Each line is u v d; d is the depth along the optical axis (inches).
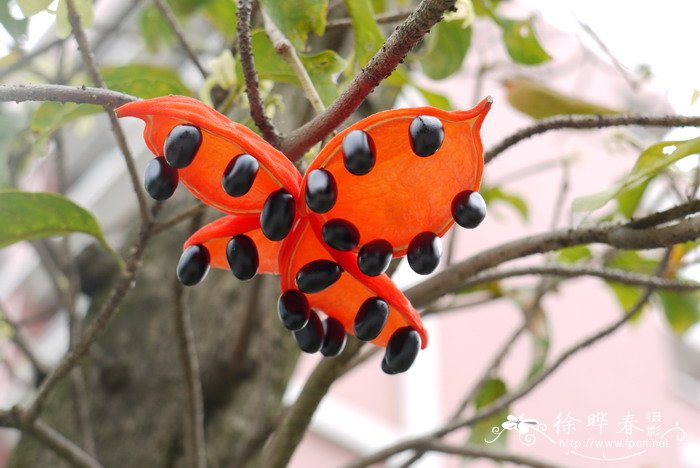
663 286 29.6
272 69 28.0
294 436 30.1
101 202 70.6
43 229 29.7
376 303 24.5
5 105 44.9
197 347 38.1
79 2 27.2
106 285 43.0
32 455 36.9
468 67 51.6
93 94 24.6
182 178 24.3
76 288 34.5
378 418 79.6
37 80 38.2
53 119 30.0
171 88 28.7
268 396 37.9
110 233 61.9
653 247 26.6
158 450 36.5
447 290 29.3
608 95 76.0
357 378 80.5
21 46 34.6
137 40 60.3
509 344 35.7
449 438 79.6
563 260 40.7
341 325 25.6
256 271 24.5
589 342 31.5
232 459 36.9
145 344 38.4
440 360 85.3
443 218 24.4
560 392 90.2
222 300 39.3
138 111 23.4
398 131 23.6
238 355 37.3
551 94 36.8
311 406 29.8
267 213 23.6
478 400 38.7
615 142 38.9
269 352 38.2
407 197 24.2
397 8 37.0
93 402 37.3
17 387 61.6
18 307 71.3
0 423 30.0
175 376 37.8
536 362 39.8
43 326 70.8
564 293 95.7
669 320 45.7
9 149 43.0
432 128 23.1
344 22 28.4
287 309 24.5
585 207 27.2
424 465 77.0
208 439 36.9
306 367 77.3
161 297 39.6
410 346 24.6
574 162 45.9
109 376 37.7
